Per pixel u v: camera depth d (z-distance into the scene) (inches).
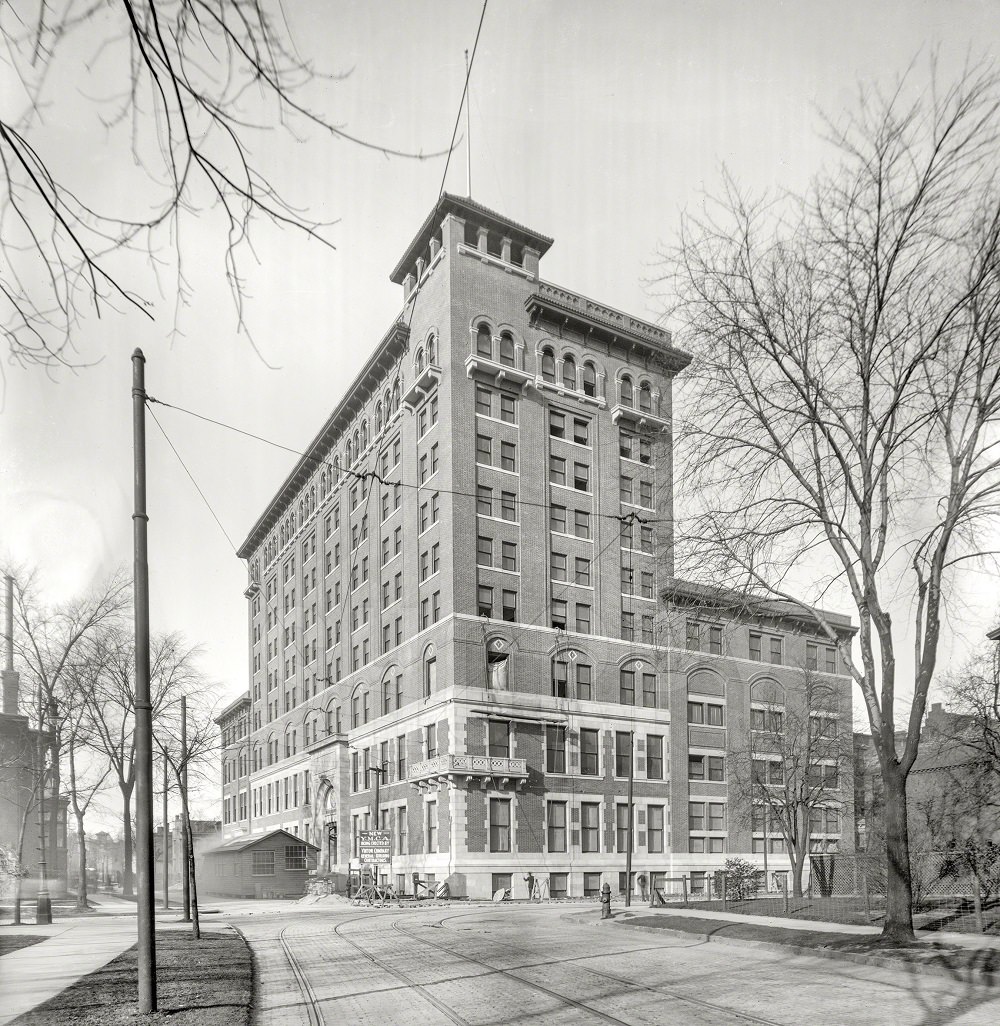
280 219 182.5
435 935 821.9
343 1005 439.5
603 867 1749.5
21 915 1336.1
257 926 1005.2
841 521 687.1
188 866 1095.6
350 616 2228.1
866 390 616.7
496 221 1883.6
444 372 1808.6
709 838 1854.1
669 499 719.7
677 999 437.4
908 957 533.6
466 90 235.9
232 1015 397.7
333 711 2279.8
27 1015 401.1
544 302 1876.2
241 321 189.9
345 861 2065.7
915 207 550.9
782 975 514.0
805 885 1813.5
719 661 1913.1
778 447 656.4
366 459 2194.9
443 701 1691.7
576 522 1887.3
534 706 1732.3
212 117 169.3
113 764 1563.7
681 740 1863.9
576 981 502.6
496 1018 394.0
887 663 629.9
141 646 444.8
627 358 2021.4
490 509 1780.3
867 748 1542.8
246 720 3171.8
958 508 573.3
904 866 606.2
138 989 431.2
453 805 1624.0
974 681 918.4
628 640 1876.2
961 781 943.0
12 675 1187.9
